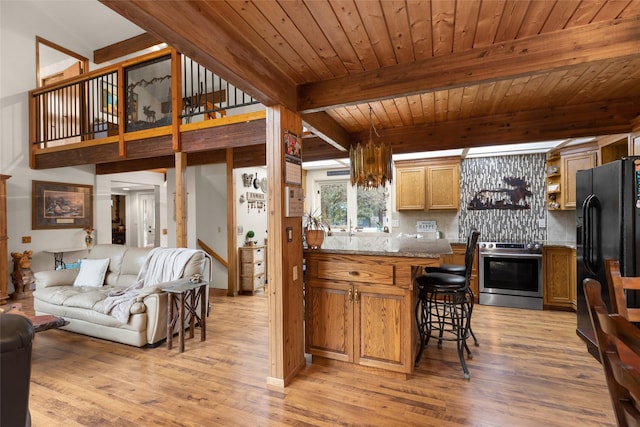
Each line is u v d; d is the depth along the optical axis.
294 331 2.51
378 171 2.80
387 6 1.57
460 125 3.37
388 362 2.47
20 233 5.42
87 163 5.03
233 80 1.91
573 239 4.59
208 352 3.00
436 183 5.09
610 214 2.58
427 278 2.69
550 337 3.26
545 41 1.82
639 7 1.58
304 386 2.37
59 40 6.09
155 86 5.15
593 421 1.94
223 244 5.54
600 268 2.70
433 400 2.17
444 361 2.75
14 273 5.21
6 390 0.70
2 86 5.27
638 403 0.79
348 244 3.14
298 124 2.57
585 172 2.98
